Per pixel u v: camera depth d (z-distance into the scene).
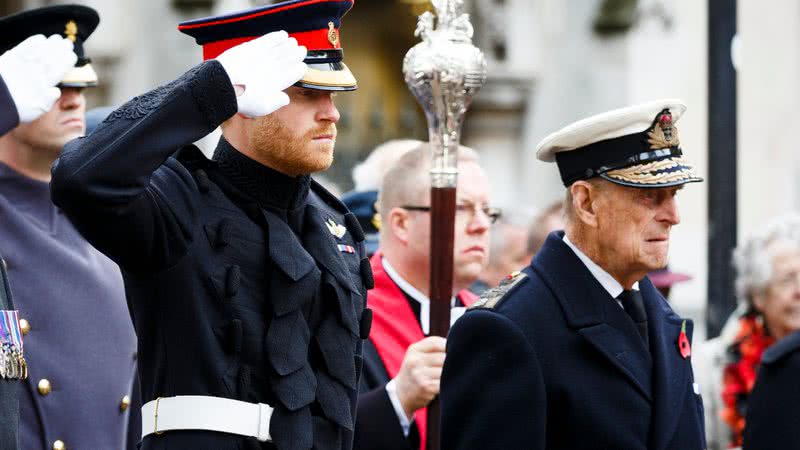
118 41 51.16
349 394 15.50
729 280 28.86
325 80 15.04
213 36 15.57
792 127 56.19
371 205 25.81
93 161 13.62
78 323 19.38
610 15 54.50
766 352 19.72
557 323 16.97
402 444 18.97
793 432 19.27
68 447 19.05
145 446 14.80
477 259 20.98
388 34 70.12
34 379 18.91
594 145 17.16
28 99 14.58
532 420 16.53
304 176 15.55
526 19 55.19
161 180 14.63
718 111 29.09
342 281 15.45
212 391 14.57
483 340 16.80
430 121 18.25
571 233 17.48
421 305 21.20
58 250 19.52
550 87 55.31
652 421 17.05
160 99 14.02
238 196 15.08
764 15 56.31
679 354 17.70
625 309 17.50
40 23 20.14
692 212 54.72
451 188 18.23
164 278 14.52
